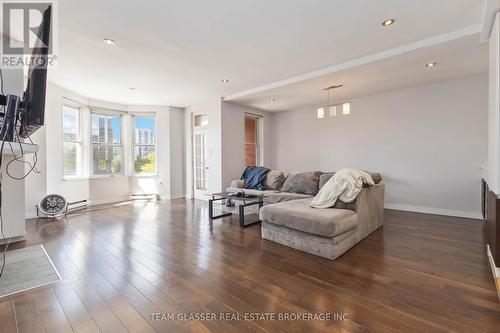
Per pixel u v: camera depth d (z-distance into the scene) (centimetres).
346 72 363
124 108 594
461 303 164
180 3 211
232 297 174
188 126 636
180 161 643
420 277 201
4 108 192
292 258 243
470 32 252
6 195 288
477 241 286
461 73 376
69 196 477
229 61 339
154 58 325
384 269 217
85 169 527
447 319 147
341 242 250
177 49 299
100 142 562
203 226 362
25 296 176
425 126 437
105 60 329
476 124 390
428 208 439
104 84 436
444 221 379
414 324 143
